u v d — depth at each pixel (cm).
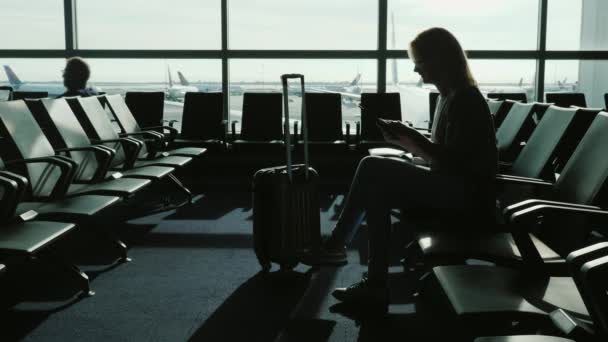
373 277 260
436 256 212
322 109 664
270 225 317
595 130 209
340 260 276
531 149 279
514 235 185
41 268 336
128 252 379
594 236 352
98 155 377
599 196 189
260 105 666
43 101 373
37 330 248
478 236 233
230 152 642
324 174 697
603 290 129
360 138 670
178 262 355
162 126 625
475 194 240
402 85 750
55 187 319
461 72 247
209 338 239
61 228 256
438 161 239
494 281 173
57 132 375
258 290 302
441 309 271
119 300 286
